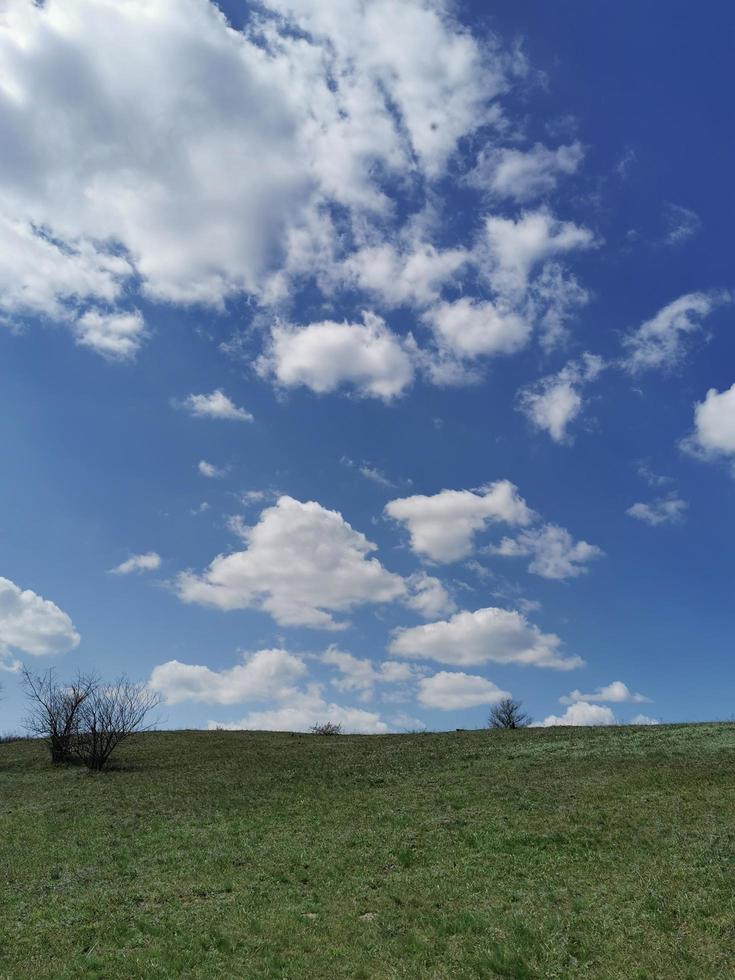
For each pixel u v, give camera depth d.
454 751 38.91
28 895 18.62
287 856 20.61
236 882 18.62
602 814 22.00
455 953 13.59
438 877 17.81
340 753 42.75
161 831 24.73
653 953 12.90
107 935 15.55
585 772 28.86
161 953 14.37
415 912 15.74
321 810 26.38
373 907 16.31
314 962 13.67
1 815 29.16
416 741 45.84
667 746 33.16
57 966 14.12
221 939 14.83
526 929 14.20
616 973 12.35
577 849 19.03
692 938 13.39
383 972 13.09
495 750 37.47
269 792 30.66
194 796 30.66
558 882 16.81
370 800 27.44
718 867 16.61
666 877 16.34
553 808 23.45
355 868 19.11
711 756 29.77
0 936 15.71
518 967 12.78
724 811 21.27
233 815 26.53
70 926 16.22
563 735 41.84
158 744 50.09
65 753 43.62
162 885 18.75
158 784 34.44
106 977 13.55
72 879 19.84
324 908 16.48
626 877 16.64
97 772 39.44
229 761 41.16
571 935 13.86
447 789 28.27
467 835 21.11
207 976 13.28
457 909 15.76
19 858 22.22
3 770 41.81
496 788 27.36
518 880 17.17
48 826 26.58
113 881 19.44
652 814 21.53
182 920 16.17
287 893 17.61
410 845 20.75
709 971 12.17
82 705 43.72
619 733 39.91
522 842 20.00
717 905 14.58
